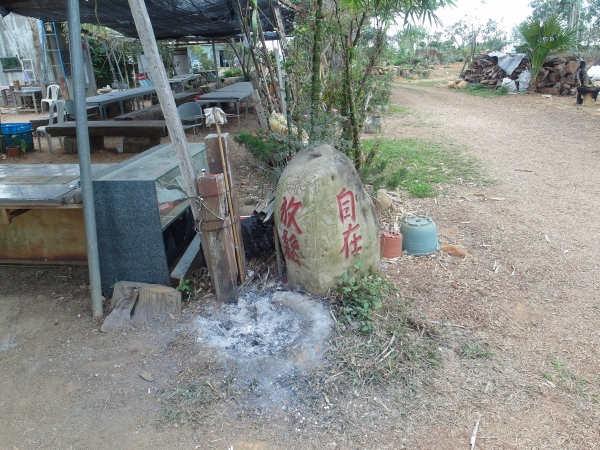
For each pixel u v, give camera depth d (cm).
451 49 3192
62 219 418
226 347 304
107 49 1652
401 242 416
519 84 1659
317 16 436
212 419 255
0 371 303
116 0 695
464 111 1307
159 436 248
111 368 298
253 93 670
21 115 1382
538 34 1560
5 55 1619
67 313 363
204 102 1018
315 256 324
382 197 511
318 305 324
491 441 237
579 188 612
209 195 319
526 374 282
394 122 1127
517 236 468
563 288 375
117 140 1013
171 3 762
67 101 900
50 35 1305
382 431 244
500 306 350
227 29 1117
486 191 604
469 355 296
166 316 339
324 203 315
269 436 244
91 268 340
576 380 277
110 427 255
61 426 258
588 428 244
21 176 409
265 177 586
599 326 326
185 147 320
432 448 234
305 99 535
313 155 335
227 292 342
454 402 261
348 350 293
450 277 389
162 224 360
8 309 371
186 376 284
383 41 477
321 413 256
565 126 1049
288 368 282
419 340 308
